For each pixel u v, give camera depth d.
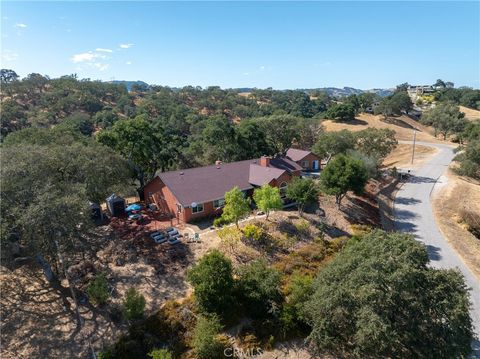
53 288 24.88
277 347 20.70
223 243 30.09
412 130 106.94
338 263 20.45
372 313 17.03
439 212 43.00
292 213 37.16
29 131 40.44
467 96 148.25
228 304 21.67
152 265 27.41
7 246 20.59
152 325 21.02
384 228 38.38
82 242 26.12
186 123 111.06
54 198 21.00
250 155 59.53
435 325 17.58
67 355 19.83
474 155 54.66
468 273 29.53
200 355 19.20
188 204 34.94
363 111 132.25
